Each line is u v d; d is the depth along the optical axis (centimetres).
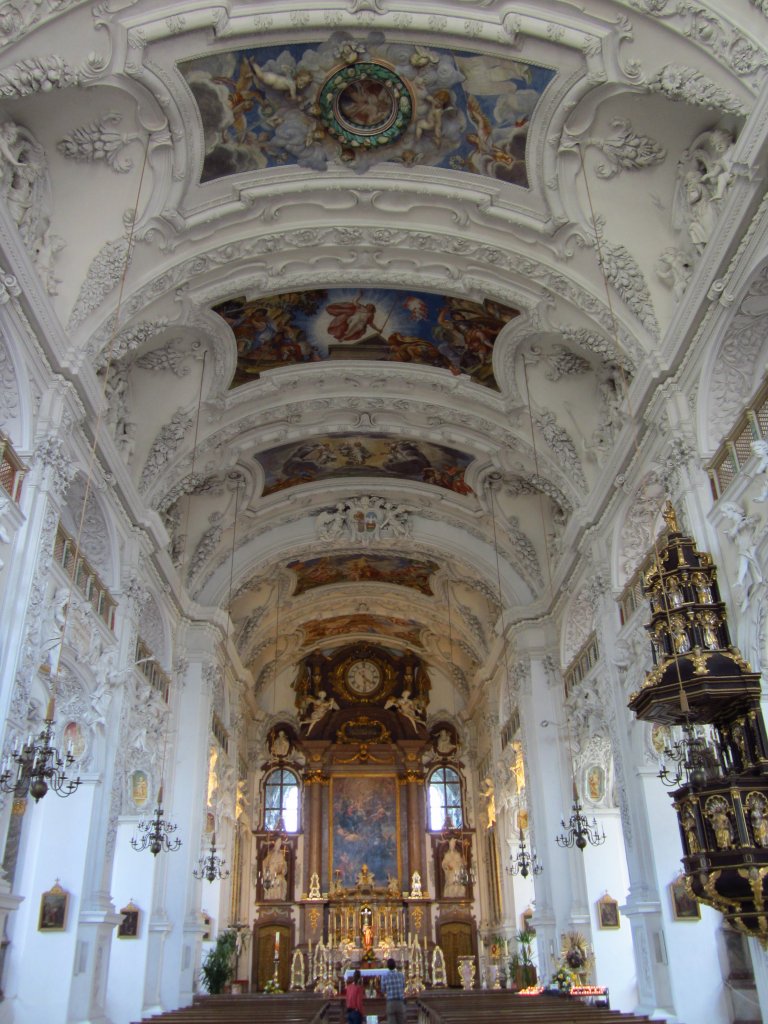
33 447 1152
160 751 1947
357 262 1518
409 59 1202
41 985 1294
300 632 3231
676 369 1268
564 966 1823
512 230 1416
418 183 1386
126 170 1253
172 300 1473
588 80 1159
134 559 1667
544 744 2120
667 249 1278
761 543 1019
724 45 1008
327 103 1264
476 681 3036
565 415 1738
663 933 1376
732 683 991
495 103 1246
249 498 2195
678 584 1114
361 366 1809
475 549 2348
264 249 1462
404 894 3112
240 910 2905
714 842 963
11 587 1076
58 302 1255
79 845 1390
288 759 3347
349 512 2345
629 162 1248
